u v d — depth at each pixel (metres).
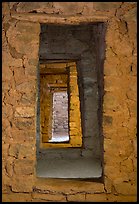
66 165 4.12
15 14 2.91
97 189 2.92
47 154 4.73
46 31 4.79
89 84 4.77
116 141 2.92
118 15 2.96
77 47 4.79
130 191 2.91
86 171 3.73
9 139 2.92
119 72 2.95
